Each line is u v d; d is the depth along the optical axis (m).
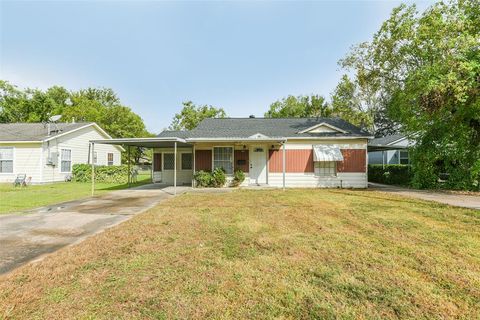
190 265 3.61
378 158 25.53
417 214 7.14
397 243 4.60
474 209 7.79
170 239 4.80
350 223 6.12
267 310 2.55
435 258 3.89
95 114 32.66
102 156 23.56
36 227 5.94
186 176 17.69
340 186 14.93
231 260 3.79
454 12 12.57
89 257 3.89
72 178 19.59
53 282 3.11
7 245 4.64
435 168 14.12
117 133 33.41
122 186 15.73
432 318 2.43
